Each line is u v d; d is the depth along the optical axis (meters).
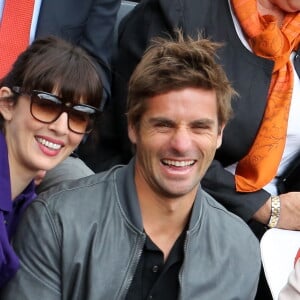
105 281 4.46
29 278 4.46
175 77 4.24
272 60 6.75
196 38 6.63
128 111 4.55
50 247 4.46
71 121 4.73
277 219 6.63
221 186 6.62
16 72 4.72
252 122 6.68
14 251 4.56
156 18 6.88
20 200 4.96
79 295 4.50
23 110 4.66
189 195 4.54
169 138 4.34
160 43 4.77
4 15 6.63
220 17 6.78
